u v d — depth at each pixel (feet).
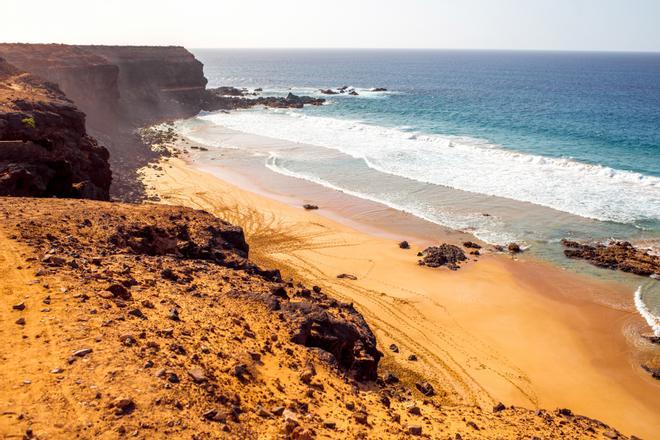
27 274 39.88
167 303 41.96
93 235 54.34
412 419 37.65
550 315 79.15
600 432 43.73
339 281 88.12
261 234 109.19
